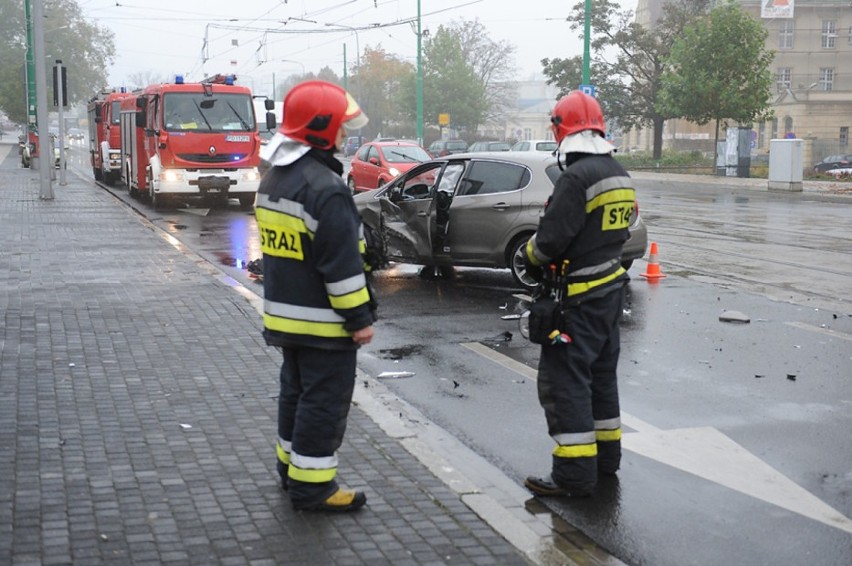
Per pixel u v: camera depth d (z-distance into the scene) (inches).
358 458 214.4
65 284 441.1
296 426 181.5
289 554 164.1
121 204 923.4
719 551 176.2
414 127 3309.5
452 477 203.3
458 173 466.9
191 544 167.0
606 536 182.2
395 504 187.5
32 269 486.3
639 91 2102.6
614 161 199.3
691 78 1601.9
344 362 179.8
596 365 206.5
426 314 397.1
